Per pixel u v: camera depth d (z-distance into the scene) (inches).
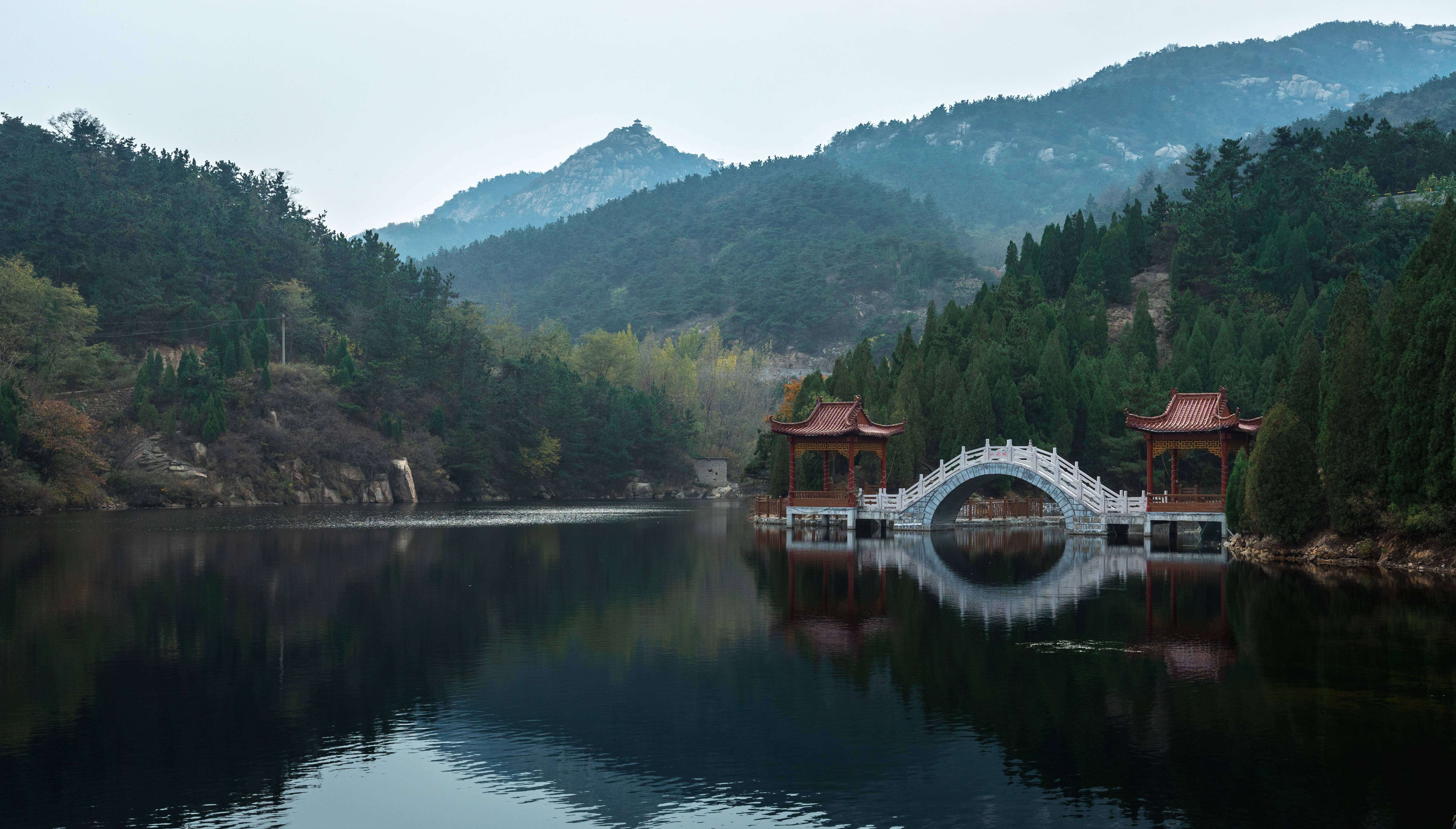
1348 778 788.0
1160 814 727.1
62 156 6663.4
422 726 933.8
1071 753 854.5
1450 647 1219.9
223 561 2196.1
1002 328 3784.5
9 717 954.1
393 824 716.0
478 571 2046.0
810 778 801.6
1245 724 922.7
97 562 2171.5
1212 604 1542.8
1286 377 2682.1
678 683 1088.2
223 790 778.8
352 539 2856.8
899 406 3403.1
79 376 4822.8
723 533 3102.9
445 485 5861.2
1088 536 2704.2
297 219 7317.9
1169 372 3511.3
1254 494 2130.9
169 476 4562.0
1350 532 1972.2
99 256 5679.1
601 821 724.0
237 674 1120.8
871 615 1496.1
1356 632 1314.0
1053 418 3405.5
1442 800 744.3
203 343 5762.8
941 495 2935.5
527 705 1001.5
